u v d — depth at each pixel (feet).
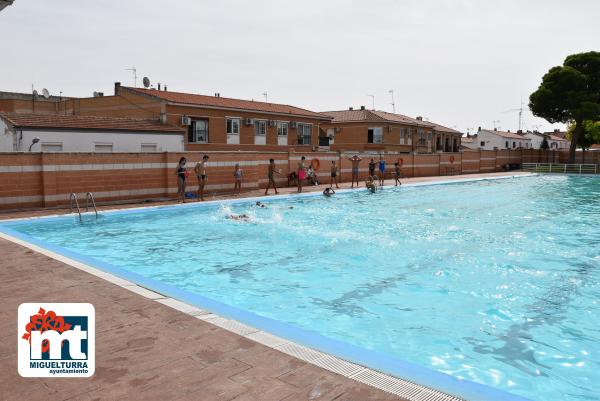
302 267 29.94
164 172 62.54
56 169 52.24
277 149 117.70
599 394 14.17
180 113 94.53
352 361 13.87
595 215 55.21
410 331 19.19
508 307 22.41
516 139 249.14
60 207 52.65
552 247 36.42
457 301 23.27
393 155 118.83
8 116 68.39
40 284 21.20
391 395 11.52
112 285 21.18
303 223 47.70
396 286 25.81
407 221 49.47
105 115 106.11
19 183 50.06
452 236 40.88
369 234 41.50
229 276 27.76
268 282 26.50
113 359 13.23
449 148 204.23
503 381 14.96
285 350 14.17
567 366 16.11
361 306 22.38
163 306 18.29
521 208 61.87
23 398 11.03
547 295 24.35
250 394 11.30
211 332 15.52
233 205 61.87
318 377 12.37
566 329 19.61
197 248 35.63
